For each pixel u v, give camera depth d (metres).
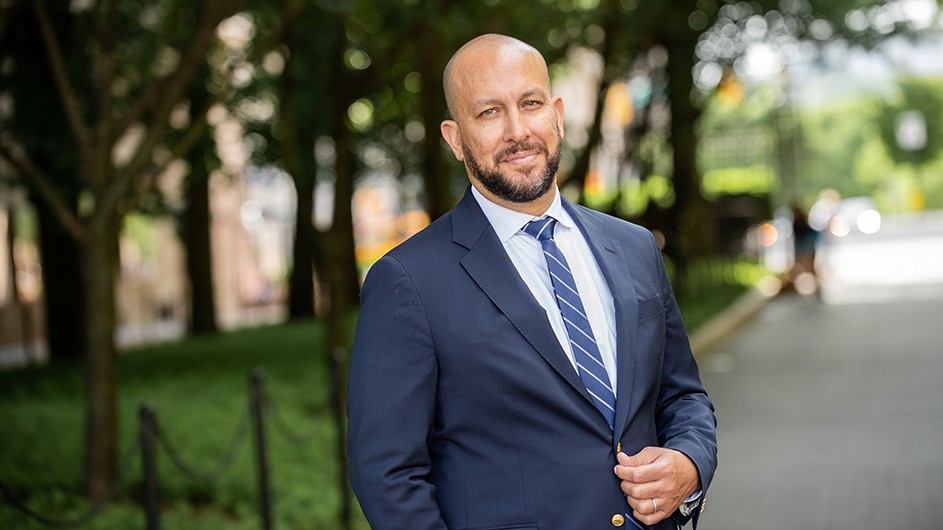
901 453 9.49
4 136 12.44
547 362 2.81
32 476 8.69
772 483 8.71
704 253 29.53
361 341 2.86
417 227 33.88
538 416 2.79
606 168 27.53
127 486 8.55
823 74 25.89
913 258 38.47
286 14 9.76
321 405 12.37
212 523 7.52
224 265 39.59
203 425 10.63
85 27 11.87
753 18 22.55
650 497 2.78
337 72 13.05
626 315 2.93
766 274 31.73
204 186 22.95
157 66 13.38
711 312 20.89
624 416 2.84
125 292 32.88
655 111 24.70
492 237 2.90
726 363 16.27
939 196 102.88
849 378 13.93
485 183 2.90
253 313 41.25
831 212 44.62
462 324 2.81
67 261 18.86
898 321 19.89
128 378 15.15
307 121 15.49
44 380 15.30
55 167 12.75
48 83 12.05
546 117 2.90
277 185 34.62
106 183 8.65
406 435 2.77
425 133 17.36
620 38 18.55
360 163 23.00
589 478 2.79
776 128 35.41
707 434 3.01
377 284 2.88
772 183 37.41
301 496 8.30
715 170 38.25
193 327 23.23
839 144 102.19
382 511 2.73
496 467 2.79
